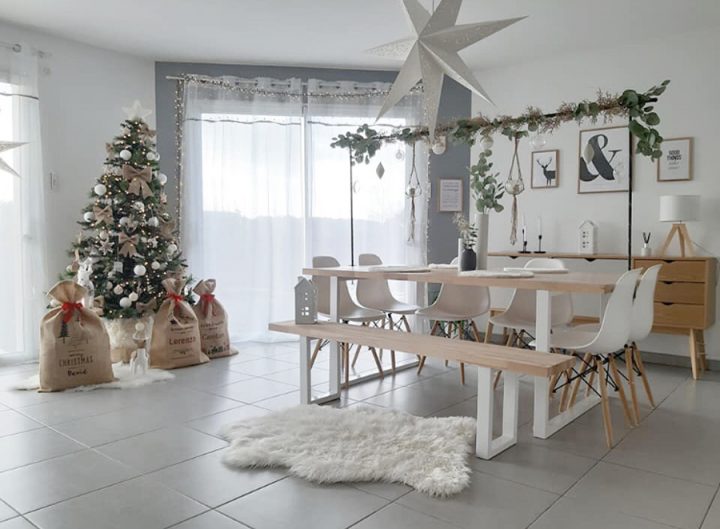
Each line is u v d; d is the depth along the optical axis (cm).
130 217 462
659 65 477
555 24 445
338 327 344
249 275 561
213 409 342
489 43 490
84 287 401
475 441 289
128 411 337
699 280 427
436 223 589
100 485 238
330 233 574
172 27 463
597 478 248
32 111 468
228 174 555
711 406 356
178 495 229
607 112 351
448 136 421
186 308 456
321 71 575
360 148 473
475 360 265
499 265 516
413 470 245
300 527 205
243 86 556
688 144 462
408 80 312
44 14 437
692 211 432
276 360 479
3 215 463
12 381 406
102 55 520
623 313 288
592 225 494
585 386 402
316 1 407
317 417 310
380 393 384
